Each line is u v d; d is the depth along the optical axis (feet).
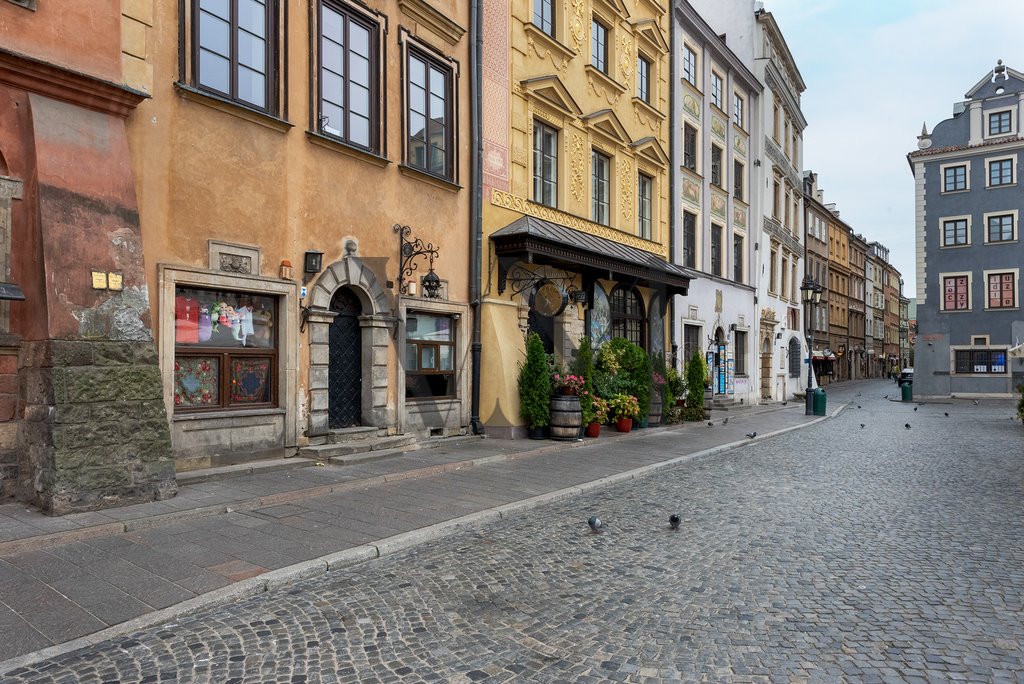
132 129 25.27
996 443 50.11
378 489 27.86
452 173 42.11
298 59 31.99
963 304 126.41
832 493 29.58
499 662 12.56
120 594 15.38
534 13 50.67
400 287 37.96
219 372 29.07
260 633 13.80
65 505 20.85
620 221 61.36
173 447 26.68
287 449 31.30
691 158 77.46
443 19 40.68
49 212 21.68
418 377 40.34
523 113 48.70
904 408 97.09
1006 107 124.06
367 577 17.54
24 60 21.44
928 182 130.31
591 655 12.87
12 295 21.08
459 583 17.11
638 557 19.51
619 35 61.93
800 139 127.65
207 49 28.07
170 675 11.85
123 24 24.82
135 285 23.67
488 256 44.91
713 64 83.05
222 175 28.53
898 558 19.49
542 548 20.45
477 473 32.42
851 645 13.30
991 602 15.83
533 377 44.57
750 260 93.91
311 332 32.60
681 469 36.55
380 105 36.63
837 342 192.65
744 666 12.37
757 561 19.13
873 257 249.75
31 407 21.70
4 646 12.65
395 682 11.71
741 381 89.81
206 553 18.53
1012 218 122.62
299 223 32.01
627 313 62.54
